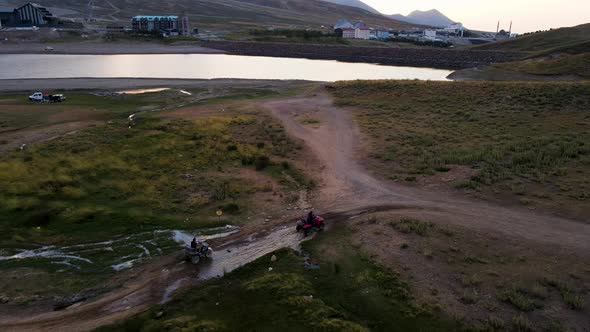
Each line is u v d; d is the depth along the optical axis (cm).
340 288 1895
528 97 5572
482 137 4253
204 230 2567
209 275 2066
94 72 10694
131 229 2550
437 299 1784
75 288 1959
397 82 7250
